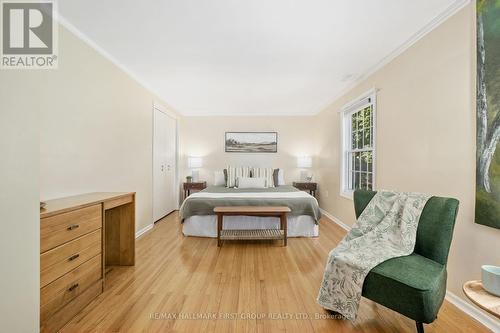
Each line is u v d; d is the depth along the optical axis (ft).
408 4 5.78
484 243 5.12
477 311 5.21
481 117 5.07
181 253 8.96
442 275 4.50
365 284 4.78
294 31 6.95
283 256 8.71
